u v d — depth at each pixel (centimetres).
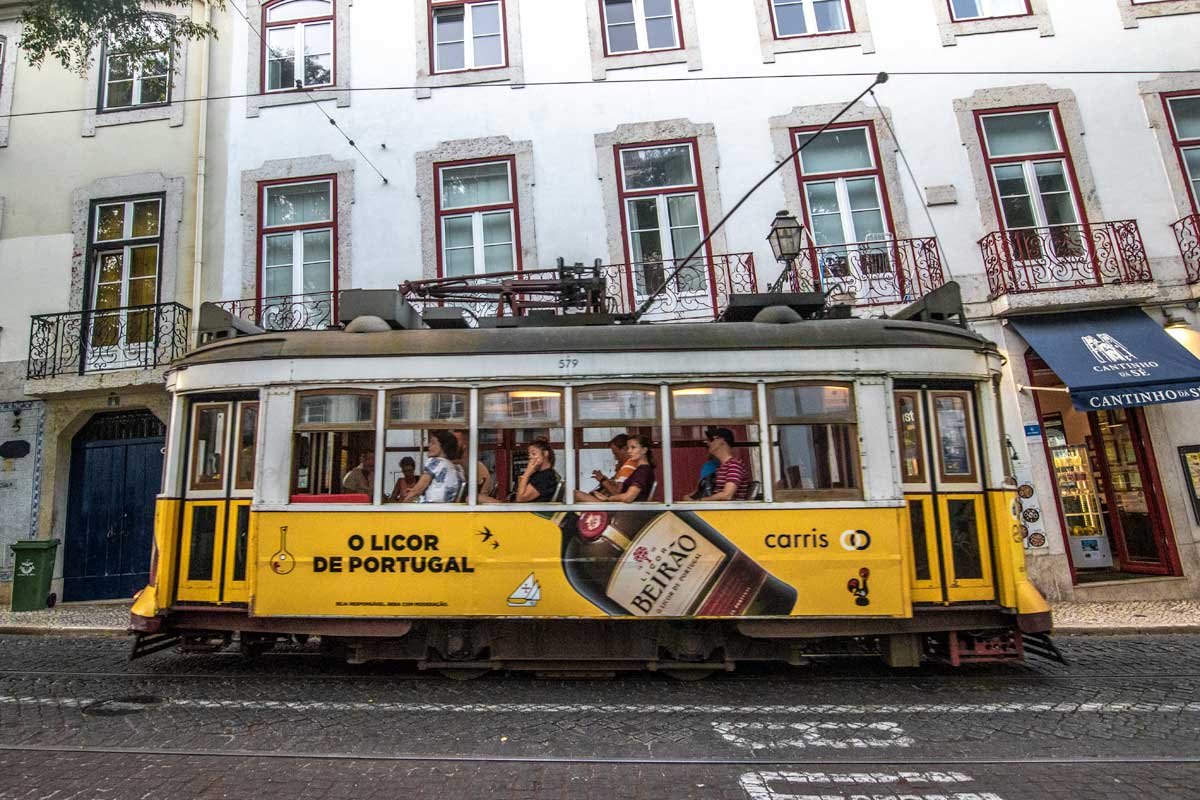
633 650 533
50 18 934
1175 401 804
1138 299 904
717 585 511
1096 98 1010
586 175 1042
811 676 558
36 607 929
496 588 511
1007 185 1006
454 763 378
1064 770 366
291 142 1078
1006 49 1034
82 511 1037
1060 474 1014
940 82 1033
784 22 1080
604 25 1091
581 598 510
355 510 521
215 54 1110
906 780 354
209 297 1048
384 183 1058
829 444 530
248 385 542
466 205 1058
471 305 1016
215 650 555
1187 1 1025
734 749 398
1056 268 944
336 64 1101
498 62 1102
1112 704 479
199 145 1080
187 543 545
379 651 532
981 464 550
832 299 955
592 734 423
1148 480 925
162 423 1048
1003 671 573
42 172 1100
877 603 509
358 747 402
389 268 1036
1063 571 872
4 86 1111
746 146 1035
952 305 605
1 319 1061
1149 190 977
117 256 1083
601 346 538
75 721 451
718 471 538
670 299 995
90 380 988
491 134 1062
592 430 538
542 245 1027
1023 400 912
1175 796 332
